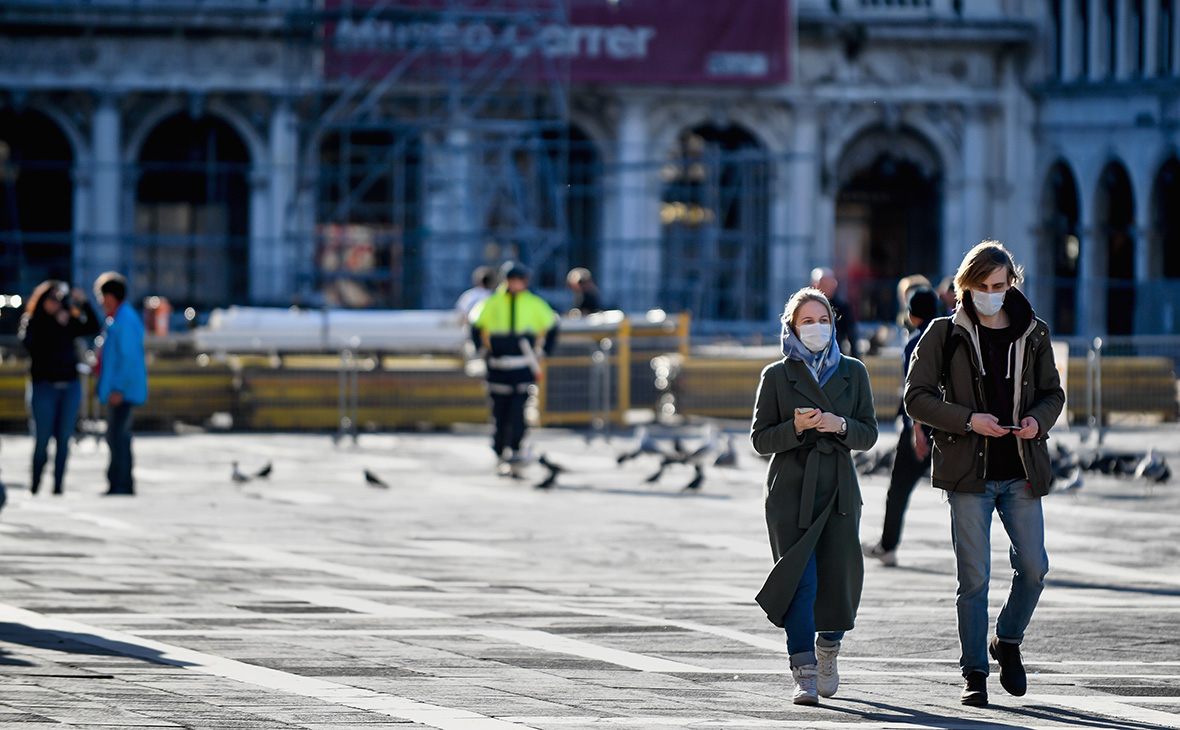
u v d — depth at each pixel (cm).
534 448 5612
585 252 11156
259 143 10656
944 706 1780
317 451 5553
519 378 4566
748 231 10875
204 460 5197
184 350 6712
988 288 1809
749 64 10600
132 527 3388
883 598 2602
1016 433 1802
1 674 1834
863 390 1852
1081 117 11138
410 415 6469
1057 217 11475
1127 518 3691
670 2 10494
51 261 10750
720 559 3041
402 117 10600
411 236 10269
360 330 7119
